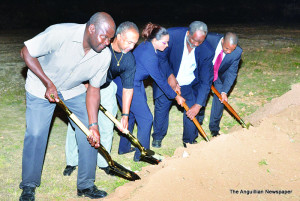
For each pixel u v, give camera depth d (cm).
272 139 392
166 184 336
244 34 1477
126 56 391
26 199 357
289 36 1398
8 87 735
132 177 382
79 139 357
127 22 374
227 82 495
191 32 425
